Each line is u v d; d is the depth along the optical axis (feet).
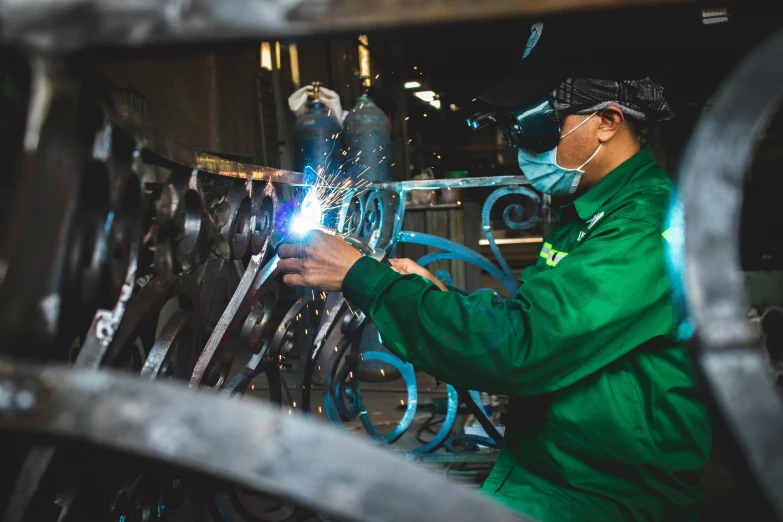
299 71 23.36
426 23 1.59
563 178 4.85
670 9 2.82
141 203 2.59
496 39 5.26
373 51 23.72
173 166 3.03
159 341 3.15
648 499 4.24
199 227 3.40
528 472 4.66
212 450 1.63
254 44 1.89
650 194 4.40
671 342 4.29
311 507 1.77
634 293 4.00
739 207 1.60
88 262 2.25
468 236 16.78
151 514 3.81
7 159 2.61
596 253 4.08
